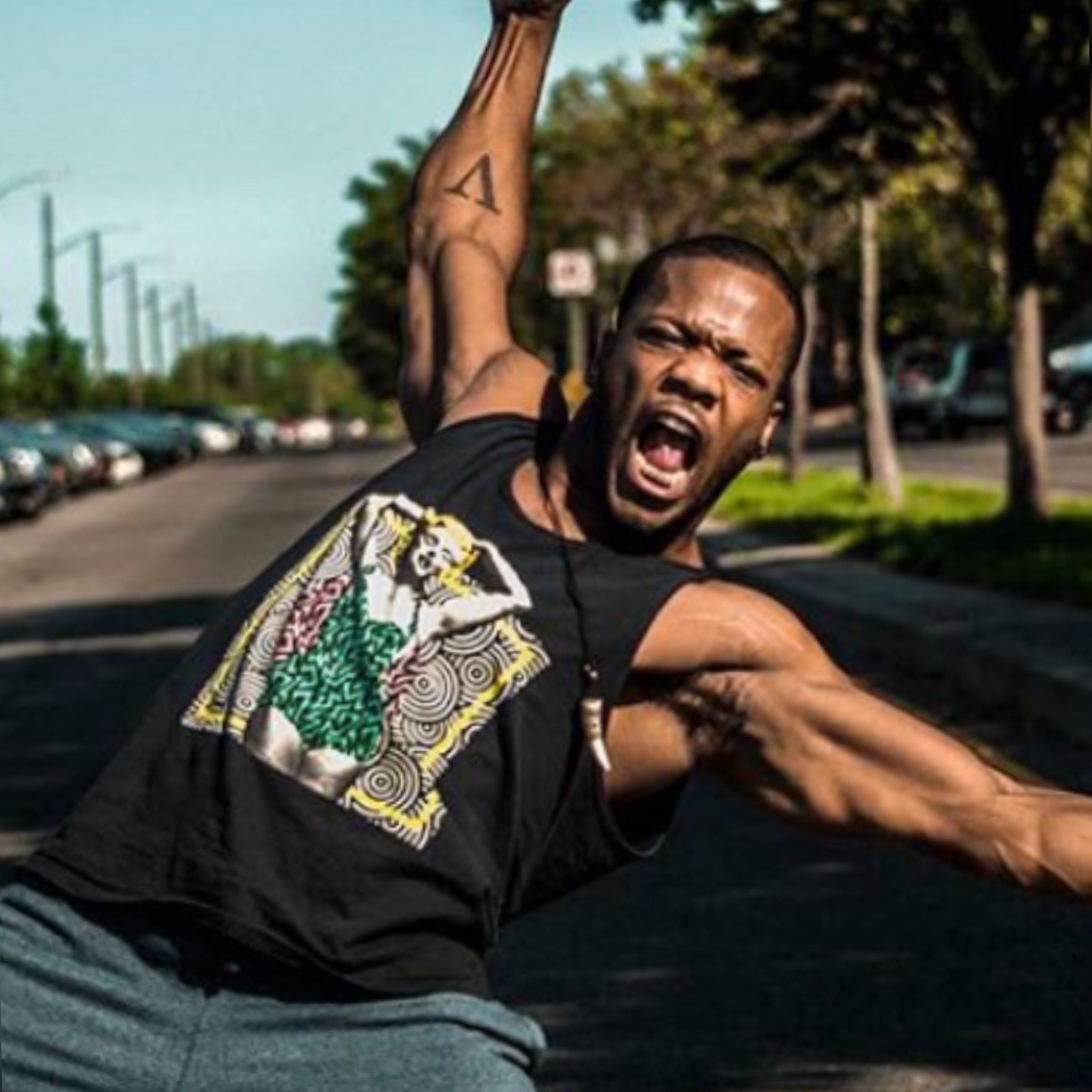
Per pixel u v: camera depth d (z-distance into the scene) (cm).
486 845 428
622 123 5619
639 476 433
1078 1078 849
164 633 2556
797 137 3625
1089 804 426
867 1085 848
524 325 7425
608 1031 923
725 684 432
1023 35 2425
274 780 425
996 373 6575
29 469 5366
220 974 424
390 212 9894
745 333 431
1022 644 1816
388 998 425
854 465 5478
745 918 1102
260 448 11762
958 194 4044
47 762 1633
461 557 435
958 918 1081
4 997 426
